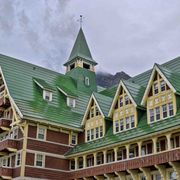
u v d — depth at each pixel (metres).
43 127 48.41
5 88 51.31
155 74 43.34
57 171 47.81
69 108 54.41
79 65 64.19
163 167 37.19
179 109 39.78
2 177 45.69
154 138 38.16
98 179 43.88
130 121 45.06
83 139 50.78
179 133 37.03
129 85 47.19
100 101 50.34
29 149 46.22
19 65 55.47
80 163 49.16
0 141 49.66
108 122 48.78
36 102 50.81
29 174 45.19
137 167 38.72
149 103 43.34
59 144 49.28
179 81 42.59
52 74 59.34
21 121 46.88
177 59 51.22
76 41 68.38
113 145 42.28
